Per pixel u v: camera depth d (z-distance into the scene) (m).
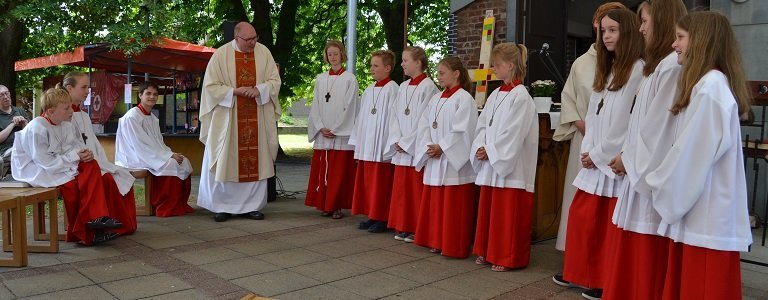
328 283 3.92
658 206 2.61
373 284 3.92
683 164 2.51
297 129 33.91
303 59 15.68
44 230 5.16
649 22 3.12
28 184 4.62
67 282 3.83
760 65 6.20
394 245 5.05
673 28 3.04
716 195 2.52
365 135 5.64
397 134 5.24
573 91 4.08
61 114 4.73
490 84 7.65
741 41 6.30
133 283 3.84
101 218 4.70
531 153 4.29
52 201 4.52
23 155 4.68
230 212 6.06
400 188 5.18
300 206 7.02
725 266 2.51
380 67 5.64
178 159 6.27
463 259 4.62
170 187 6.24
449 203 4.59
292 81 15.06
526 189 4.27
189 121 10.93
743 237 2.54
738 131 2.54
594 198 3.57
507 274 4.22
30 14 9.71
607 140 3.40
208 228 5.63
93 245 4.84
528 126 4.18
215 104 5.92
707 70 2.55
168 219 6.08
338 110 6.10
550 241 5.32
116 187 5.10
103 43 9.22
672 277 2.73
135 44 8.78
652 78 3.00
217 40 14.42
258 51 6.21
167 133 10.69
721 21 2.59
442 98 4.77
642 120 2.87
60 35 10.07
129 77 9.34
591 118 3.58
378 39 15.91
